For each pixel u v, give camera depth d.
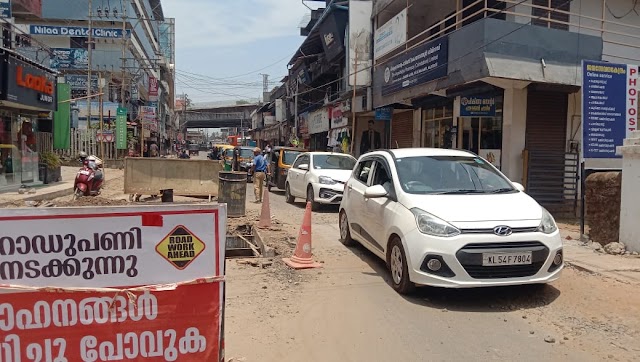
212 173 14.45
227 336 4.54
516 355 4.09
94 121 35.22
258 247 8.73
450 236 5.18
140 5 50.06
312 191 13.34
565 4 14.20
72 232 2.96
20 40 17.84
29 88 13.43
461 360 4.00
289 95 42.16
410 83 15.71
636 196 7.42
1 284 2.87
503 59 11.93
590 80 8.70
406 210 5.82
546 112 13.33
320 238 9.29
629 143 7.59
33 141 15.68
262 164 15.53
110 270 3.03
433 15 18.19
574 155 13.30
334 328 4.74
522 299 5.51
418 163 6.79
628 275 6.32
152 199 14.51
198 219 3.16
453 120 15.23
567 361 3.96
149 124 42.03
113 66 40.44
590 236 8.47
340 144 25.02
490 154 13.65
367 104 20.77
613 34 14.77
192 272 3.16
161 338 3.10
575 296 5.56
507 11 13.10
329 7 25.05
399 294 5.77
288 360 4.04
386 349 4.25
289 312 5.20
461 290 5.85
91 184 13.43
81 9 41.06
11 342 2.88
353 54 20.95
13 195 13.10
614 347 4.21
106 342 3.01
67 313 2.95
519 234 5.21
